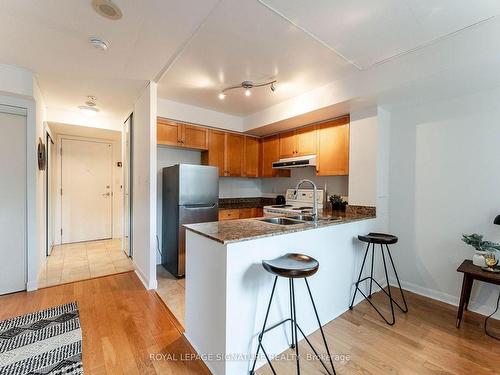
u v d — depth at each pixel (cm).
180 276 315
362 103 267
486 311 228
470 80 208
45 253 363
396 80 219
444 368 161
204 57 222
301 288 193
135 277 313
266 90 296
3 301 245
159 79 267
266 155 432
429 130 267
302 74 254
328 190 366
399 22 172
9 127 261
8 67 237
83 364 161
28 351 173
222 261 150
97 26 178
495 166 225
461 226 246
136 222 334
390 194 298
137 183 328
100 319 215
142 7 158
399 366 163
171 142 343
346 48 206
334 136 321
